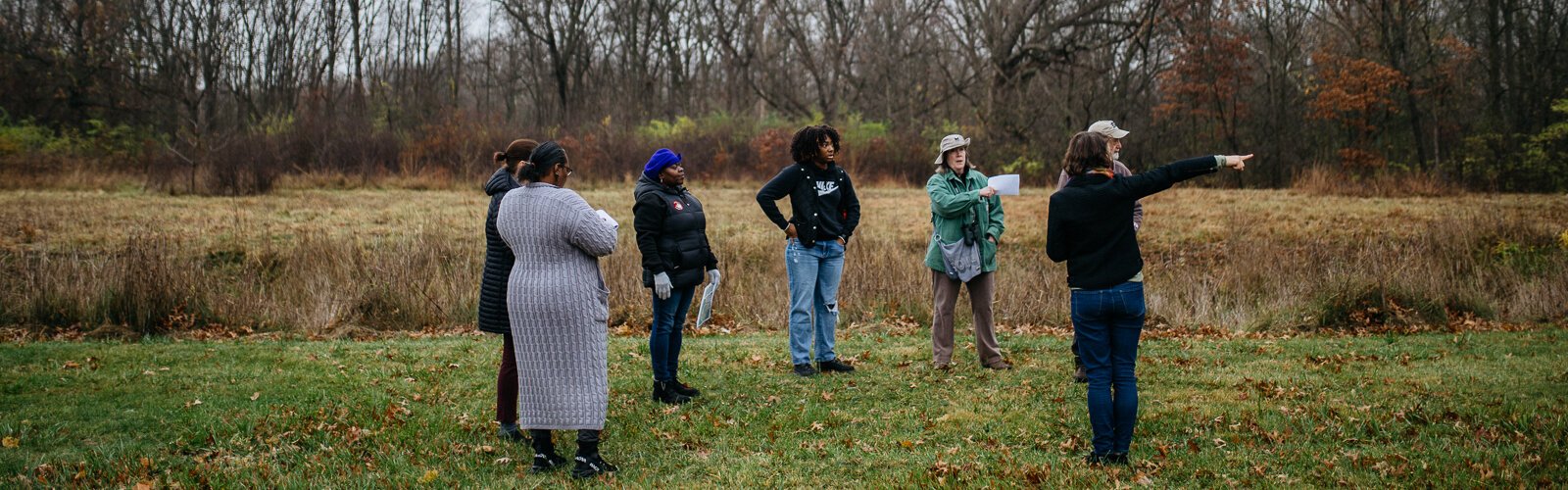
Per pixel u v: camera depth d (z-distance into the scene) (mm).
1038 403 5797
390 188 23844
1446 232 12734
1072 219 4375
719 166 28703
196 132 24484
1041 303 9922
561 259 4414
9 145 25250
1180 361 7074
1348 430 5043
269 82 36812
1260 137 28797
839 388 6258
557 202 4371
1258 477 4355
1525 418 5137
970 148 30547
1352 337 8734
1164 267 12977
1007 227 16438
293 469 4641
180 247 12422
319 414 5551
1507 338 8242
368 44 38469
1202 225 16594
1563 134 24141
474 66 47219
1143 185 4320
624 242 12211
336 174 25188
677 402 5887
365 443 5020
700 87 42188
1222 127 28859
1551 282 10492
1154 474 4402
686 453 4875
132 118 32500
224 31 35531
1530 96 26391
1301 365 6910
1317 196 21938
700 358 7355
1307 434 4996
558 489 4340
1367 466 4449
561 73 38594
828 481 4449
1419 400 5676
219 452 4895
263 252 12875
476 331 9461
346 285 10336
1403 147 28391
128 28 34094
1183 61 28234
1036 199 21484
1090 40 31406
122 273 9688
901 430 5254
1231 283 10734
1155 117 29719
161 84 33625
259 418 5430
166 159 24484
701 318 5969
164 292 9547
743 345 7984
